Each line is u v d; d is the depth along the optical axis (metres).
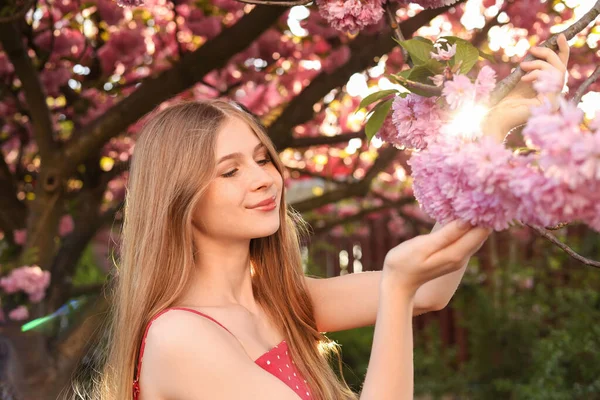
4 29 3.94
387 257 1.35
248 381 1.57
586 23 1.47
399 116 1.40
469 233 1.23
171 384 1.61
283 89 6.25
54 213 4.62
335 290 2.07
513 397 6.38
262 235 1.81
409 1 1.77
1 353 4.53
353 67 4.18
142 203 1.83
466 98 1.26
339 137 4.77
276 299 2.03
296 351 1.94
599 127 0.95
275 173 1.87
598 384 5.95
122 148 6.11
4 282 4.63
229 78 5.91
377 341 1.35
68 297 5.15
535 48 1.43
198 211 1.82
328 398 1.91
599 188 0.95
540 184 0.98
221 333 1.65
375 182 8.27
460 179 1.10
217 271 1.86
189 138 1.79
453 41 1.44
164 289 1.78
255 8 3.71
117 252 2.74
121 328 1.80
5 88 5.10
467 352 7.97
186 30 5.47
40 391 4.42
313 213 8.54
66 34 5.30
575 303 6.70
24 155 6.55
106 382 1.97
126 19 5.64
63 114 5.45
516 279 7.27
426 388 6.87
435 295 1.79
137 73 5.80
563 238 7.46
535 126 0.96
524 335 6.73
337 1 1.75
